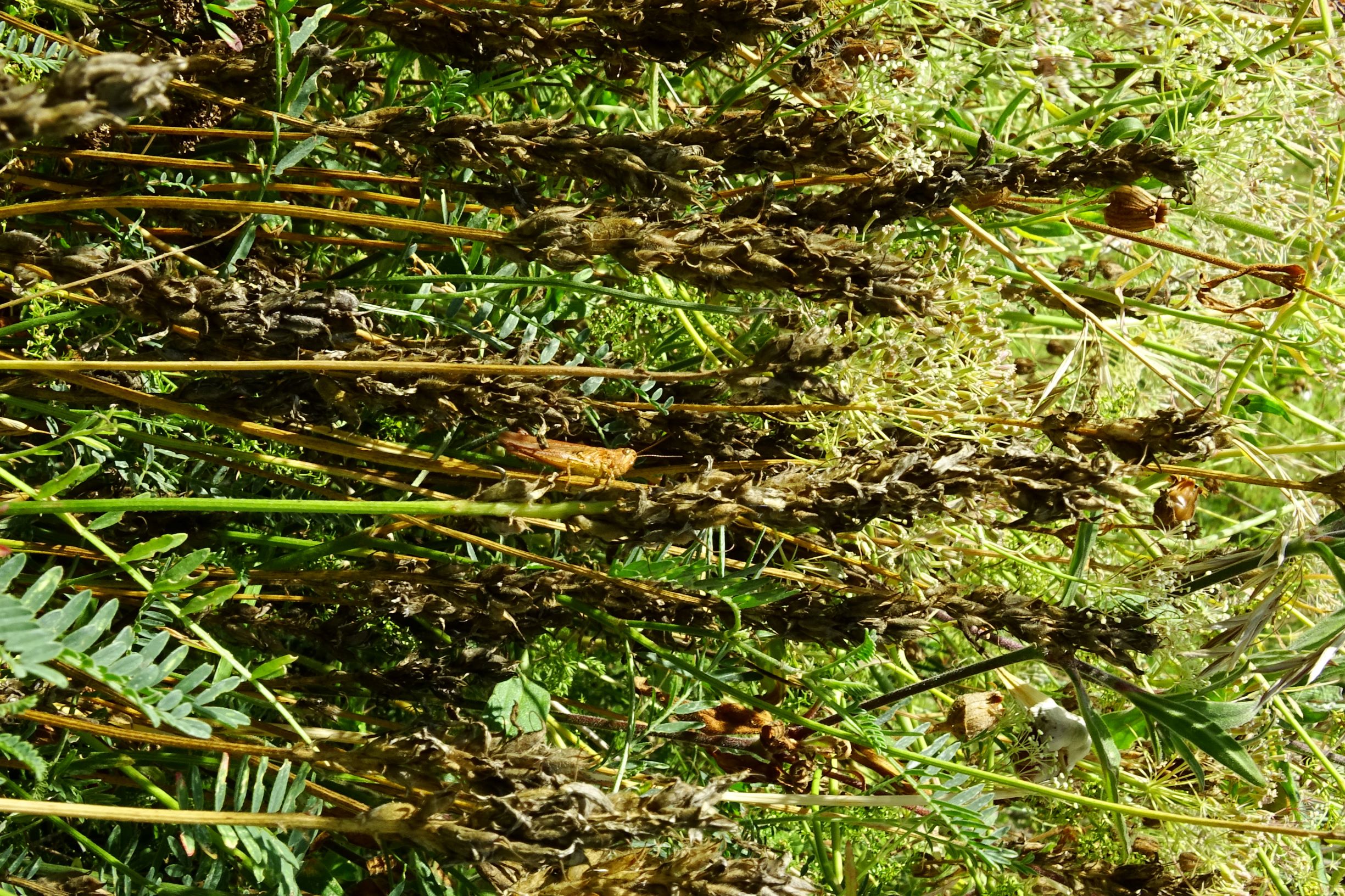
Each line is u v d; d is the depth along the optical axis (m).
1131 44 0.80
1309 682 0.73
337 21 0.73
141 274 0.69
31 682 0.69
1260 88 0.79
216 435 0.73
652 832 0.67
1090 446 0.72
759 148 0.72
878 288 0.69
